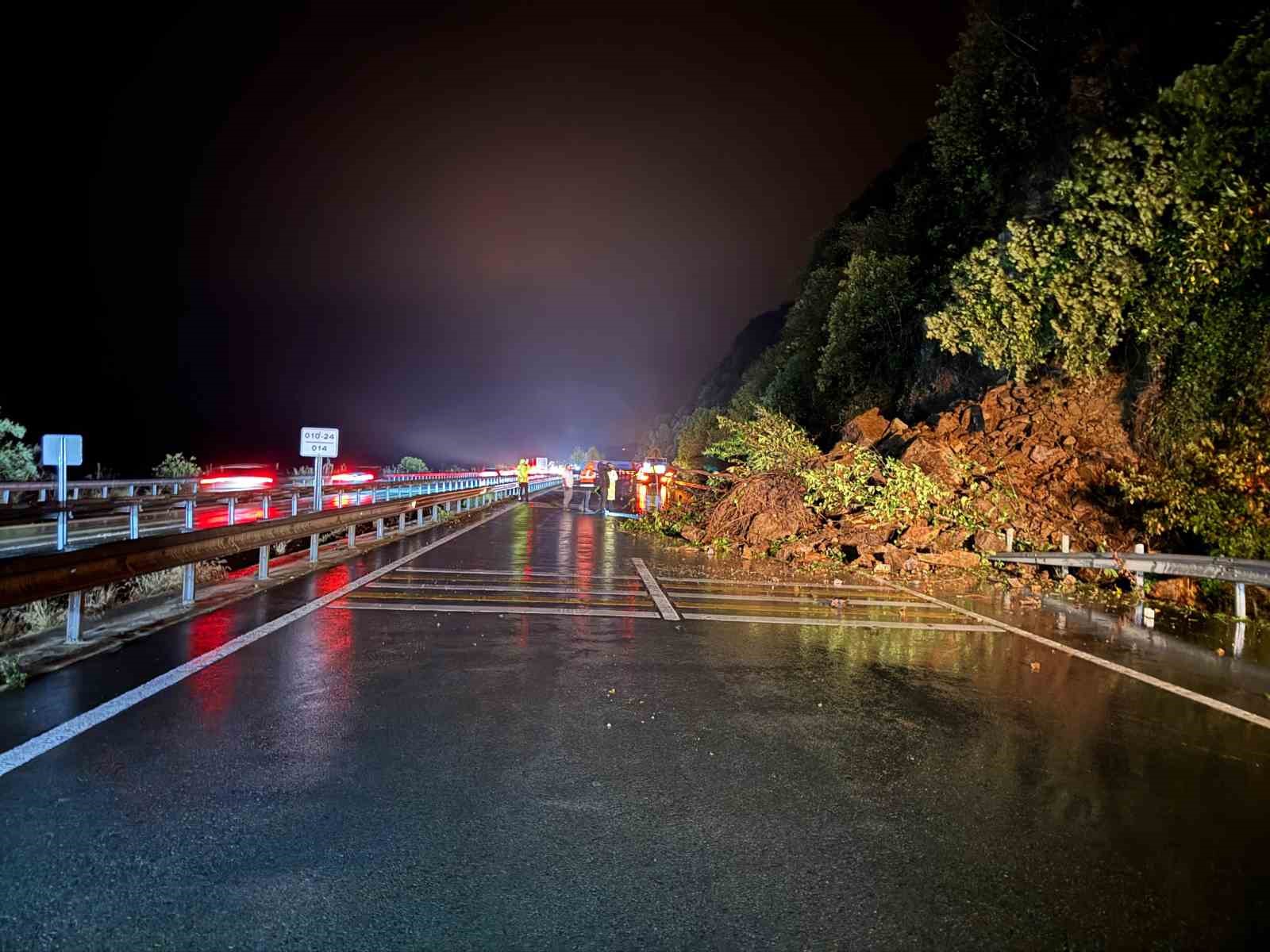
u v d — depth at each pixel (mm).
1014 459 16250
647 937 3061
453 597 10336
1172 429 13656
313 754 4703
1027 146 20438
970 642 8648
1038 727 5766
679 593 11391
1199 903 3449
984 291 17203
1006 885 3537
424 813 4004
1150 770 4988
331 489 22828
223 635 7656
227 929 3014
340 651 7164
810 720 5727
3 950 2840
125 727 5062
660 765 4762
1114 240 14461
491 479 47719
